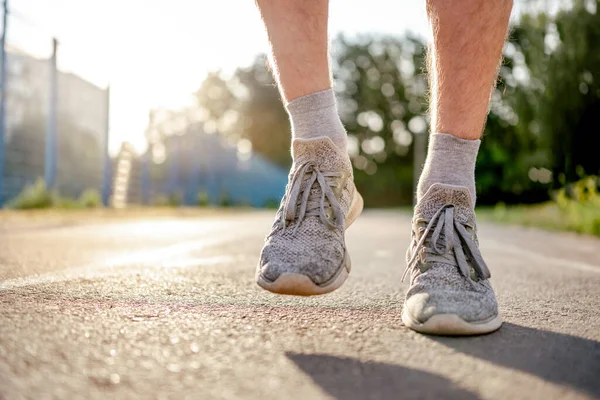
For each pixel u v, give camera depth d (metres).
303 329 1.14
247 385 0.79
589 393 0.78
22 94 12.31
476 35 1.27
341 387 0.79
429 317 1.12
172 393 0.75
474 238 1.35
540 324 1.26
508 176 18.58
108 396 0.73
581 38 7.48
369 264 2.65
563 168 8.02
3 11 9.07
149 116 17.64
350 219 1.48
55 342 0.98
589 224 6.02
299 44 1.32
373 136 34.72
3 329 1.05
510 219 9.73
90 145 14.64
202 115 35.00
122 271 2.05
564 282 2.06
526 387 0.81
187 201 19.52
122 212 10.05
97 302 1.36
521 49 8.27
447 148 1.35
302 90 1.36
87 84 14.31
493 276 2.26
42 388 0.75
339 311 1.35
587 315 1.38
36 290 1.53
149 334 1.05
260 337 1.06
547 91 7.83
